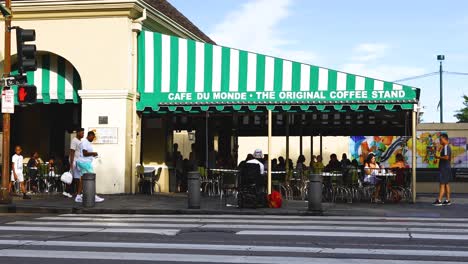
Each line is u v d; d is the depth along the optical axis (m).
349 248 8.86
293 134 27.77
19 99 15.16
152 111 19.42
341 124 23.67
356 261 7.80
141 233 10.55
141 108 19.28
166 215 14.16
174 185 22.39
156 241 9.61
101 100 18.88
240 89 18.50
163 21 21.36
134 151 19.27
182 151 28.23
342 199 18.36
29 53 15.12
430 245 9.16
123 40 18.91
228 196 19.08
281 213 14.13
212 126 25.33
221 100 18.58
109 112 18.80
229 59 18.67
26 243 9.39
